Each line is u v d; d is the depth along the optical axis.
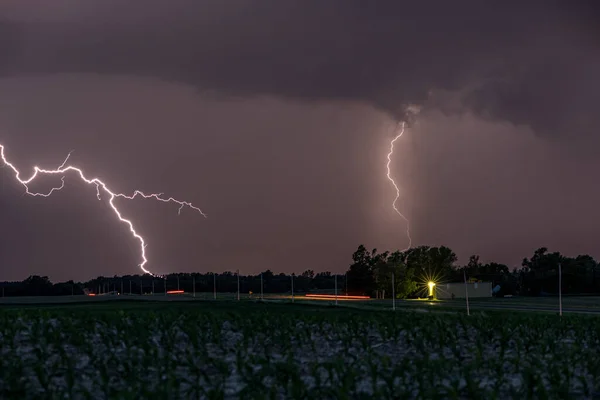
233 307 67.81
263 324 38.41
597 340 38.44
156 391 22.27
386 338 36.16
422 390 23.36
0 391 22.92
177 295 146.75
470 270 146.25
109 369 27.38
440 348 33.22
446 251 142.75
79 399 23.06
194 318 41.00
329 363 26.14
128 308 66.81
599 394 25.47
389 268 130.75
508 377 27.62
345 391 22.98
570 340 37.94
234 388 24.73
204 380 25.78
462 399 23.77
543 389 23.61
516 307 72.50
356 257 140.25
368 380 26.14
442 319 41.69
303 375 26.91
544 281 138.62
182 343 34.03
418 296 130.62
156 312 48.34
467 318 43.34
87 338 34.44
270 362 28.67
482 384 26.05
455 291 117.12
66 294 189.50
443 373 26.22
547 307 72.31
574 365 29.75
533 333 38.66
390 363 28.16
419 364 26.72
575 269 138.12
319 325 38.47
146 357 27.73
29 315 43.66
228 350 32.03
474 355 31.92
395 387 23.59
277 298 109.56
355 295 138.38
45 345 31.12
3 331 34.88
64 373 26.19
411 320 41.06
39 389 24.16
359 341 35.53
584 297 117.75
